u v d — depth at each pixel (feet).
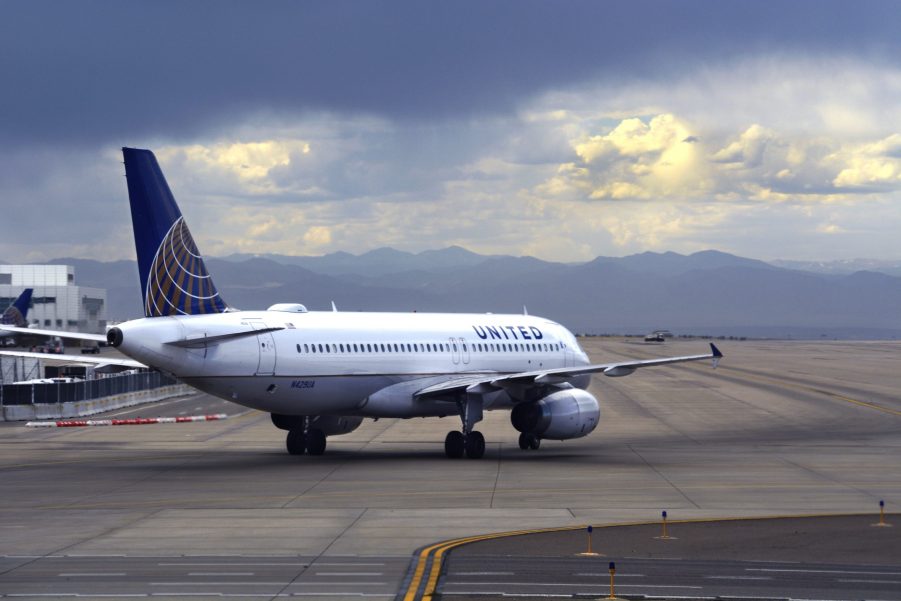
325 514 245.65
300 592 168.04
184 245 324.80
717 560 192.95
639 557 195.42
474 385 362.12
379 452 386.32
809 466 337.93
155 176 317.63
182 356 315.78
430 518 239.71
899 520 236.43
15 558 196.24
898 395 650.43
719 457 364.58
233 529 226.38
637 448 396.78
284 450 392.27
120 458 365.20
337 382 353.72
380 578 177.78
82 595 166.40
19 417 510.58
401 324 383.24
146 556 197.88
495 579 176.45
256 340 332.39
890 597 165.89
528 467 337.52
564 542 209.97
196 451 388.37
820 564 190.19
